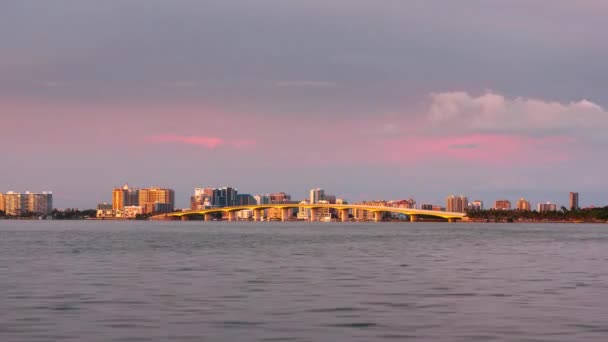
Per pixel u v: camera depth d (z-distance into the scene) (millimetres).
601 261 88250
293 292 52688
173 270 73062
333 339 34062
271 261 87125
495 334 35469
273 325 37781
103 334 35219
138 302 46812
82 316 40844
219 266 78625
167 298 48938
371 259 91188
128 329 36594
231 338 34219
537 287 56625
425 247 125562
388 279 63219
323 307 44594
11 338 34219
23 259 91125
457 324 38312
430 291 53594
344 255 100188
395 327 37312
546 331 36281
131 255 99938
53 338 34219
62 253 105312
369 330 36438
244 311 42781
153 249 117500
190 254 102500
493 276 66500
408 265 80375
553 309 43906
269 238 174250
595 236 198500
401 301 47562
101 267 77188
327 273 69625
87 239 165750
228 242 147625
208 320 39406
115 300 47844
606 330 36594
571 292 53125
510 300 48219
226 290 53875
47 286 56844
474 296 50438
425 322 38906
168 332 35750
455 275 67562
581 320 39688
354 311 42875
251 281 61156
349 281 61344
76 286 56812
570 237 188250
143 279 62906
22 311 42750
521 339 34188
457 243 144125
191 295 50688
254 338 34219
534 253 106562
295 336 34781
